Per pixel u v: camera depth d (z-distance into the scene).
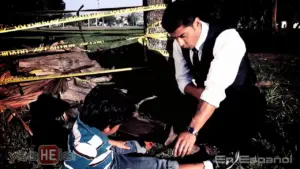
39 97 4.18
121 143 3.00
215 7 12.23
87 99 2.20
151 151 3.27
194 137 2.44
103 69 5.35
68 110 3.91
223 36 2.54
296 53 8.63
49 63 5.19
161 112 4.09
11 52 4.95
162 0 4.95
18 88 4.47
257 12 13.45
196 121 2.43
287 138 3.30
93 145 2.16
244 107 3.05
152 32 5.00
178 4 2.39
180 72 3.13
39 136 3.55
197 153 3.16
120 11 4.58
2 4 9.27
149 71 5.05
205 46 2.61
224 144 3.27
